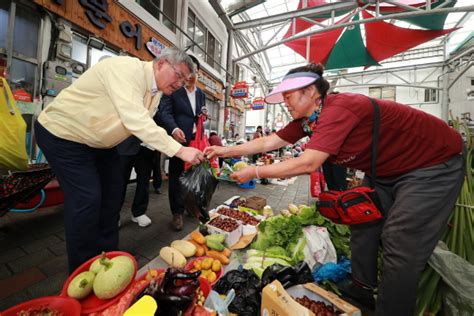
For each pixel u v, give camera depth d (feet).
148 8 14.83
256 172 3.79
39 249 5.69
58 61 9.77
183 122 7.48
